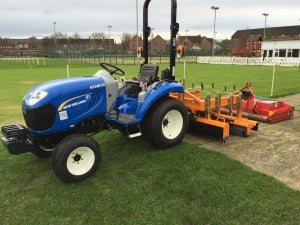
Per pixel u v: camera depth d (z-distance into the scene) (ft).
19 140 13.75
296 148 17.48
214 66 104.53
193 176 13.97
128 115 16.52
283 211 11.35
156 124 16.42
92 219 11.14
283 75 66.28
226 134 18.16
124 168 14.97
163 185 13.29
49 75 70.54
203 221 10.91
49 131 13.52
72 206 11.94
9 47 315.99
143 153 16.71
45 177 14.29
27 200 12.42
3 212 11.67
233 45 217.77
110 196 12.57
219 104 19.39
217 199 12.13
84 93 14.17
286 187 12.97
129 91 17.30
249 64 116.47
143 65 18.49
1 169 15.16
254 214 11.23
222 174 14.12
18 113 27.66
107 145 17.99
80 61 151.84
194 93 22.18
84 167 13.94
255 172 14.26
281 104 23.31
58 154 13.15
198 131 19.54
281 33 199.21
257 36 170.71
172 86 17.03
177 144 17.76
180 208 11.63
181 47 17.22
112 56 172.24
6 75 70.85
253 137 19.39
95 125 15.42
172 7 16.83
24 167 15.34
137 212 11.48
